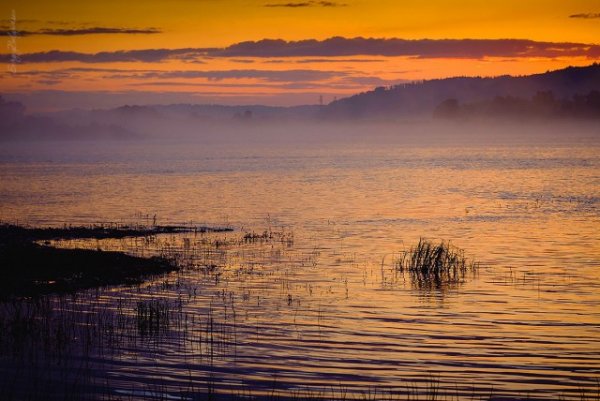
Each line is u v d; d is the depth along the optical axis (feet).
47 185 368.48
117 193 319.88
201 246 162.09
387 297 110.63
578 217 216.74
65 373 74.54
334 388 70.90
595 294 112.98
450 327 93.09
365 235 182.80
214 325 93.04
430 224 204.74
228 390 70.13
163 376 73.97
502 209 242.78
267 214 236.22
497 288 117.39
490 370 76.38
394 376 74.43
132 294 110.93
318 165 558.15
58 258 134.72
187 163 609.83
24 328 89.25
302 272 131.13
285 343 85.46
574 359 79.97
